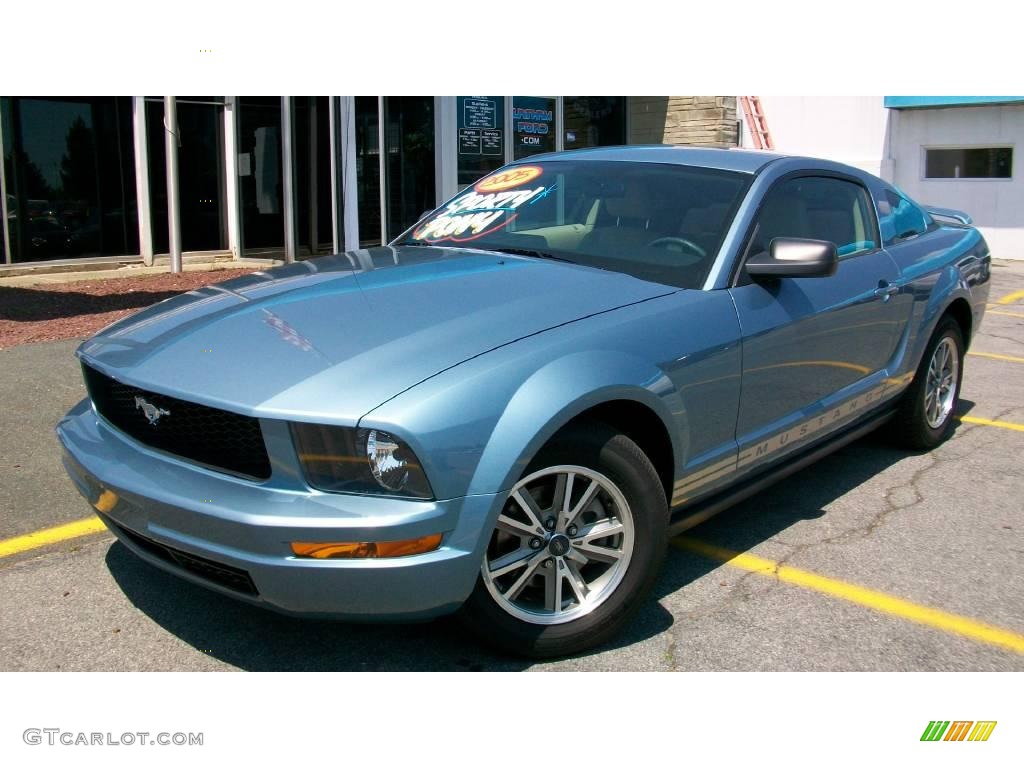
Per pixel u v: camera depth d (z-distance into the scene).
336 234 11.30
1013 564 3.89
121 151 12.30
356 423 2.55
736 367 3.49
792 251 3.56
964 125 16.39
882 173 17.30
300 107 13.51
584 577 3.15
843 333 4.18
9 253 11.31
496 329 2.97
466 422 2.64
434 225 4.43
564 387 2.82
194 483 2.73
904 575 3.77
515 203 4.31
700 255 3.65
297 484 2.61
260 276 3.79
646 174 4.16
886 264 4.64
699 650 3.18
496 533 2.88
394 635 3.23
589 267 3.63
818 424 4.13
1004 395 6.90
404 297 3.24
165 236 12.79
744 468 3.71
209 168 13.20
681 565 3.85
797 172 4.23
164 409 2.85
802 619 3.40
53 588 3.49
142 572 3.64
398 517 2.54
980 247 5.77
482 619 2.92
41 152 11.57
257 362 2.82
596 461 2.98
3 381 6.24
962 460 5.27
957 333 5.45
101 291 9.95
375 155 11.41
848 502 4.59
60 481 4.54
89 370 3.30
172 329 3.20
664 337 3.21
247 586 2.66
